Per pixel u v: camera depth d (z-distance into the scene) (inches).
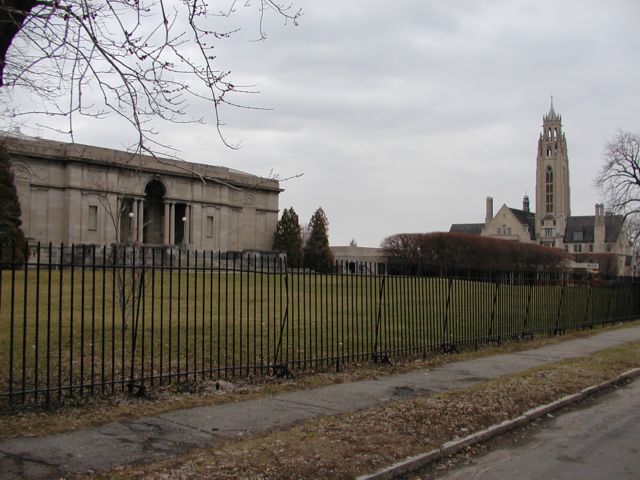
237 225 3415.4
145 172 2849.4
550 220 5600.4
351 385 434.6
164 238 3014.3
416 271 713.0
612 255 4884.4
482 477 265.3
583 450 307.6
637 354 648.4
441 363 558.3
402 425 319.6
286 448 269.6
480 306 807.1
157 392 381.7
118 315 810.2
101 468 240.8
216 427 308.2
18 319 741.9
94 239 2689.5
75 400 352.5
